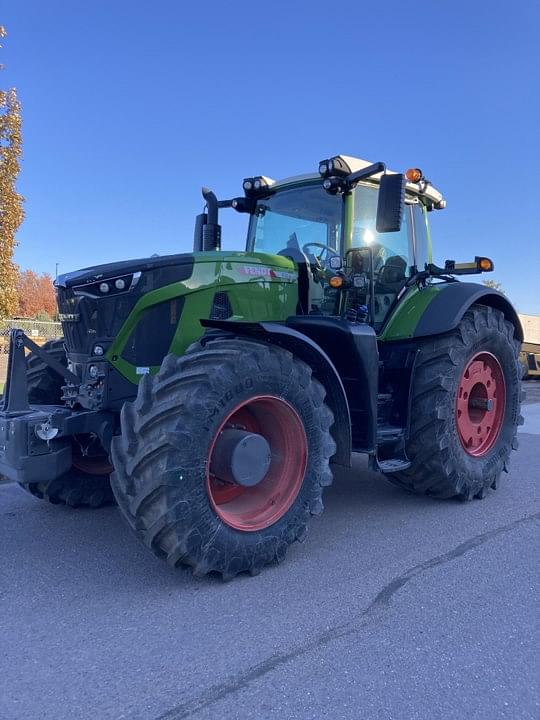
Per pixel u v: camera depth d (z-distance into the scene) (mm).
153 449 3113
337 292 4691
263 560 3514
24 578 3451
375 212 5016
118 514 4633
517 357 5629
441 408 4730
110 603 3146
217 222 5555
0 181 10594
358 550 3926
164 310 3898
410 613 3059
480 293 5160
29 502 4945
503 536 4211
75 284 3818
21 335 3672
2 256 10750
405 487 5156
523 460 6859
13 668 2551
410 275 5434
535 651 2717
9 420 3471
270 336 3676
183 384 3264
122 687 2412
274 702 2322
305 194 4996
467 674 2525
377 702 2330
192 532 3182
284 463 3754
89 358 3793
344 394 4008
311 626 2916
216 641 2768
